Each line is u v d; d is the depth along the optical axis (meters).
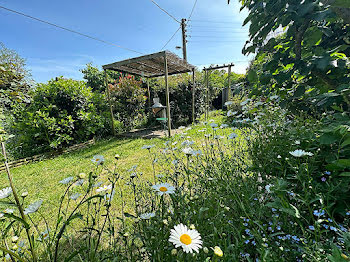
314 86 1.18
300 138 1.14
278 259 0.68
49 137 4.39
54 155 4.20
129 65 5.74
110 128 6.07
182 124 7.25
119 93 6.84
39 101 4.53
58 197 2.07
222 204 1.01
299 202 0.95
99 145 4.75
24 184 2.60
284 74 1.10
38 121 4.11
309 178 0.88
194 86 6.79
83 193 2.04
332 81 1.03
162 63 5.69
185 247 0.52
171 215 0.84
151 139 4.70
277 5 1.03
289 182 1.02
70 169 3.07
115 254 0.84
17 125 4.04
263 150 1.36
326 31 1.03
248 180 1.22
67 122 4.55
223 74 11.93
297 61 1.06
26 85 4.56
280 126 1.40
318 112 1.30
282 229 0.89
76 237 1.28
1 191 0.71
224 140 2.33
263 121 1.49
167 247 0.73
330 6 0.90
